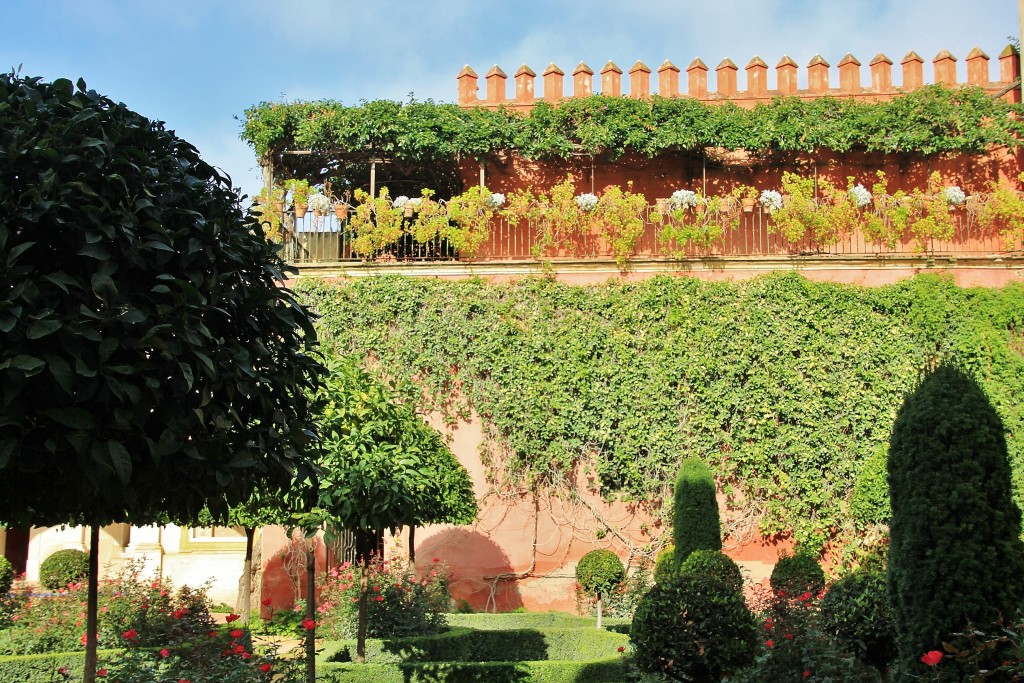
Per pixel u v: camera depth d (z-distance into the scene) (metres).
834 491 15.70
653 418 16.12
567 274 16.89
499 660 12.23
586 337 16.50
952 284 16.38
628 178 19.23
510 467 16.28
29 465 5.21
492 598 15.95
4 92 5.73
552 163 19.02
